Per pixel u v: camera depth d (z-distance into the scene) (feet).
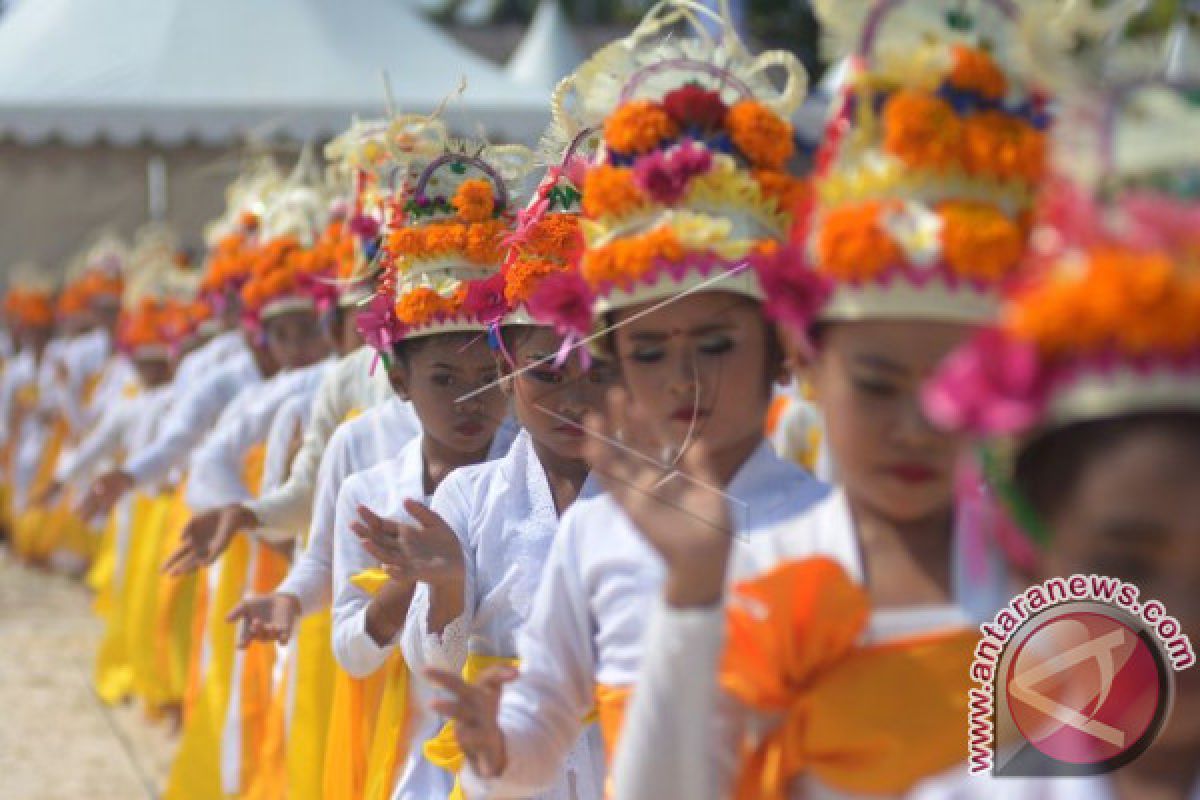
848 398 19.66
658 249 25.02
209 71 120.88
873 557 20.47
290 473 50.96
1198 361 14.78
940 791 18.67
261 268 58.49
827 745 19.60
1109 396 15.14
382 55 122.11
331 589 41.34
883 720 19.34
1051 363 15.23
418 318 35.99
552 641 25.12
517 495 33.17
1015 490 17.19
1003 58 20.66
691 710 20.11
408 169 38.73
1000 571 19.74
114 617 81.10
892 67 20.18
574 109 31.12
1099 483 15.70
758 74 27.37
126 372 109.60
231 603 56.75
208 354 74.28
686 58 27.25
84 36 123.65
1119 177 15.76
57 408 120.37
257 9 123.44
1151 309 14.57
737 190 25.53
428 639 33.06
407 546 30.96
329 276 56.08
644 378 25.66
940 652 19.38
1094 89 16.60
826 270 19.47
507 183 38.45
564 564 25.22
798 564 19.94
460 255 36.47
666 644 20.22
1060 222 15.80
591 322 26.20
